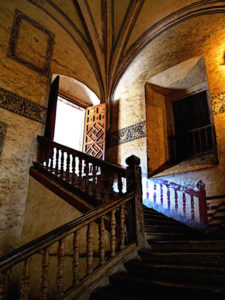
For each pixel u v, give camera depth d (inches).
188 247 125.2
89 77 328.8
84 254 135.6
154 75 300.2
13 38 251.3
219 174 218.8
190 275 98.6
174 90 323.0
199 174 232.2
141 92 310.8
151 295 95.3
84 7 296.8
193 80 300.4
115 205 124.5
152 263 114.5
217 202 212.4
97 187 205.5
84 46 329.4
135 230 133.6
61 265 94.3
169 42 294.0
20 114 239.3
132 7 298.0
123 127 317.4
